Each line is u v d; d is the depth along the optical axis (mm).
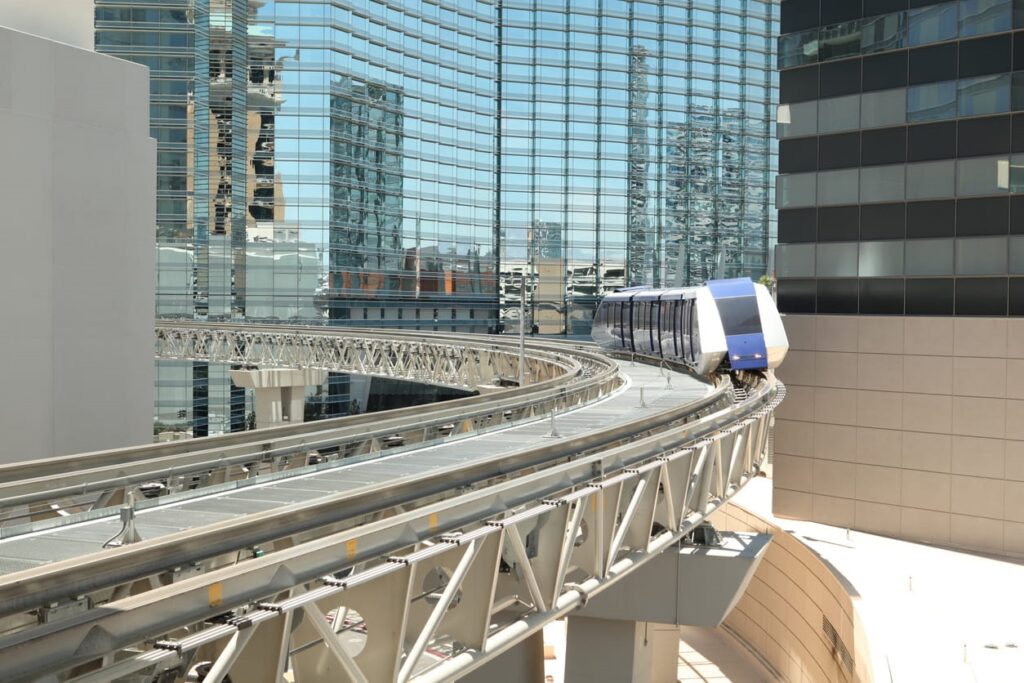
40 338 20188
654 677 32188
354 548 8508
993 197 35688
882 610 29016
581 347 50125
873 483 38938
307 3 70500
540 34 86750
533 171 87062
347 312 73062
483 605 10742
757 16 93562
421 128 79000
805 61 40562
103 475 12875
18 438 19766
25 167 19656
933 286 37188
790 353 41062
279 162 70875
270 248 70875
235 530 8516
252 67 70375
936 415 37281
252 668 7762
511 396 24156
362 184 74000
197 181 68688
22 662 5746
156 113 67938
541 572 12656
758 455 24609
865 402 39062
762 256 94750
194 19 67750
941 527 37219
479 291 85062
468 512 10461
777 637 36000
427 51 79250
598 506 13688
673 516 16844
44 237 20172
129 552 7348
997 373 35781
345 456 17531
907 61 37750
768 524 37344
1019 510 35500
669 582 22031
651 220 89688
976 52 36031
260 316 70812
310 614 7773
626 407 26234
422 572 10688
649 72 89250
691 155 91000
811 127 40375
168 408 66625
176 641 6598
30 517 11812
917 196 37500
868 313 38875
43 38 20016
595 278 88562
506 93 86562
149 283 23250
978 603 29812
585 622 22750
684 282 91000
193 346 58812
